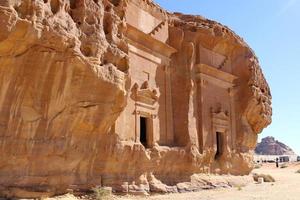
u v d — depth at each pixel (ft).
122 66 57.67
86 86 50.26
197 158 75.31
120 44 59.31
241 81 96.99
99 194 51.34
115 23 58.65
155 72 72.84
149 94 68.90
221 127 86.74
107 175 56.59
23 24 41.37
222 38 88.17
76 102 49.85
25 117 45.06
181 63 79.46
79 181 52.29
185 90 77.41
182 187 69.87
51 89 46.83
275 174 141.59
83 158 52.65
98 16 54.70
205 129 80.48
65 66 47.16
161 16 78.59
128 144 59.82
